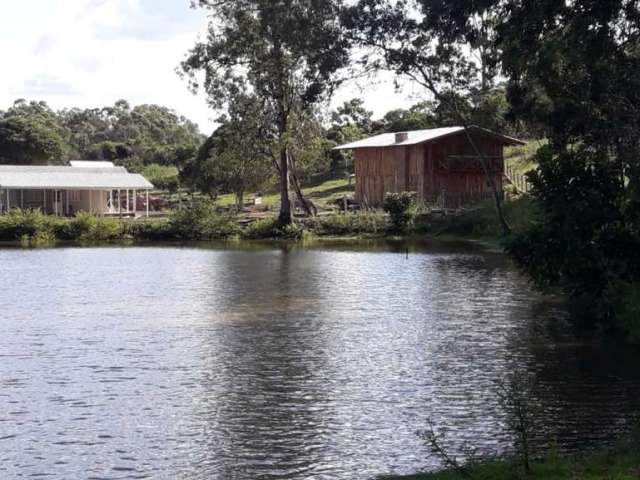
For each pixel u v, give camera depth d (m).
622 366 18.55
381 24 51.81
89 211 76.69
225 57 64.38
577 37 27.17
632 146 26.34
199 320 25.70
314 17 54.88
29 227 65.19
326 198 81.81
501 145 68.31
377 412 15.25
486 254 47.50
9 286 35.12
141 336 23.00
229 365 19.27
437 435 13.80
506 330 23.33
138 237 65.75
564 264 23.95
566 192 23.75
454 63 53.75
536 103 38.41
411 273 38.59
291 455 13.01
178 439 13.86
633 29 27.55
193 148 122.12
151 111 198.50
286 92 65.25
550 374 17.89
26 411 15.55
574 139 30.52
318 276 38.00
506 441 13.37
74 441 13.80
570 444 13.04
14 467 12.62
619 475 10.21
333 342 21.92
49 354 20.64
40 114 178.75
